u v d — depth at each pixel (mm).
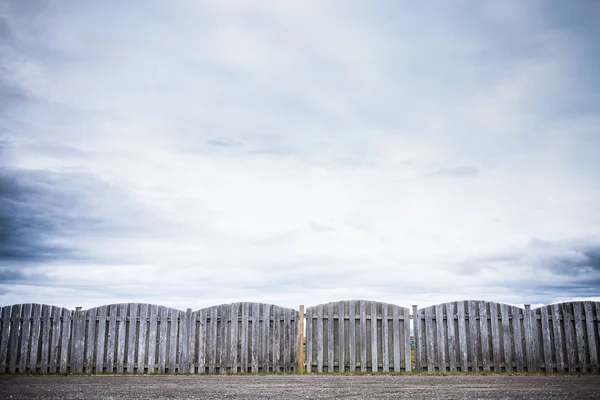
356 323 15641
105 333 15789
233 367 15531
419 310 15664
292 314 15672
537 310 15531
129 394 10133
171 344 15695
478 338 15492
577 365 15203
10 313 15930
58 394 10188
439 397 9414
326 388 11000
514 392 10164
